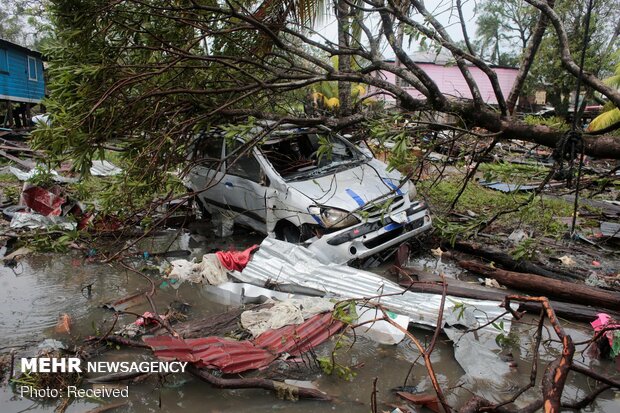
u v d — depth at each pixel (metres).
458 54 5.00
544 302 2.91
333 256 5.47
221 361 3.65
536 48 5.63
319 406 3.40
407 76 5.52
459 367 3.87
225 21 5.73
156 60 5.90
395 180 6.11
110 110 5.44
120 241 7.15
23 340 4.30
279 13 7.42
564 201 9.87
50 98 5.48
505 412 3.10
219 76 6.17
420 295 4.74
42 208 7.89
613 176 6.28
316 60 5.66
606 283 5.56
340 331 4.33
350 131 7.62
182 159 6.20
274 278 5.28
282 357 3.92
